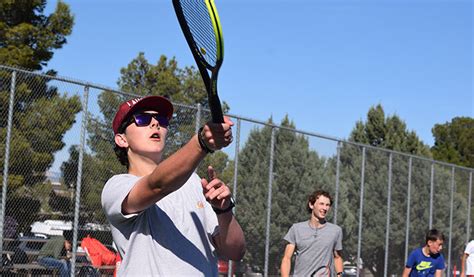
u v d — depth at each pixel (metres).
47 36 21.05
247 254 11.13
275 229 11.73
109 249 9.27
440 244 10.09
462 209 17.31
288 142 12.13
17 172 8.48
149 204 2.66
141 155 3.06
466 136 61.09
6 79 8.44
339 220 13.10
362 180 13.69
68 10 21.47
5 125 8.40
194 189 3.10
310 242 8.54
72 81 8.99
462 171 17.44
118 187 2.78
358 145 13.66
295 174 12.19
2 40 20.72
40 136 8.70
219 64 2.43
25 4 21.05
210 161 10.77
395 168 14.77
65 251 8.79
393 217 14.63
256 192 11.41
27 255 8.43
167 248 2.85
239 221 11.03
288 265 8.65
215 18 2.40
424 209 15.70
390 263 14.39
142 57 31.86
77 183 8.97
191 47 2.55
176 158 2.46
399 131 36.81
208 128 2.41
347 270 13.20
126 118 3.08
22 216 8.45
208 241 3.01
